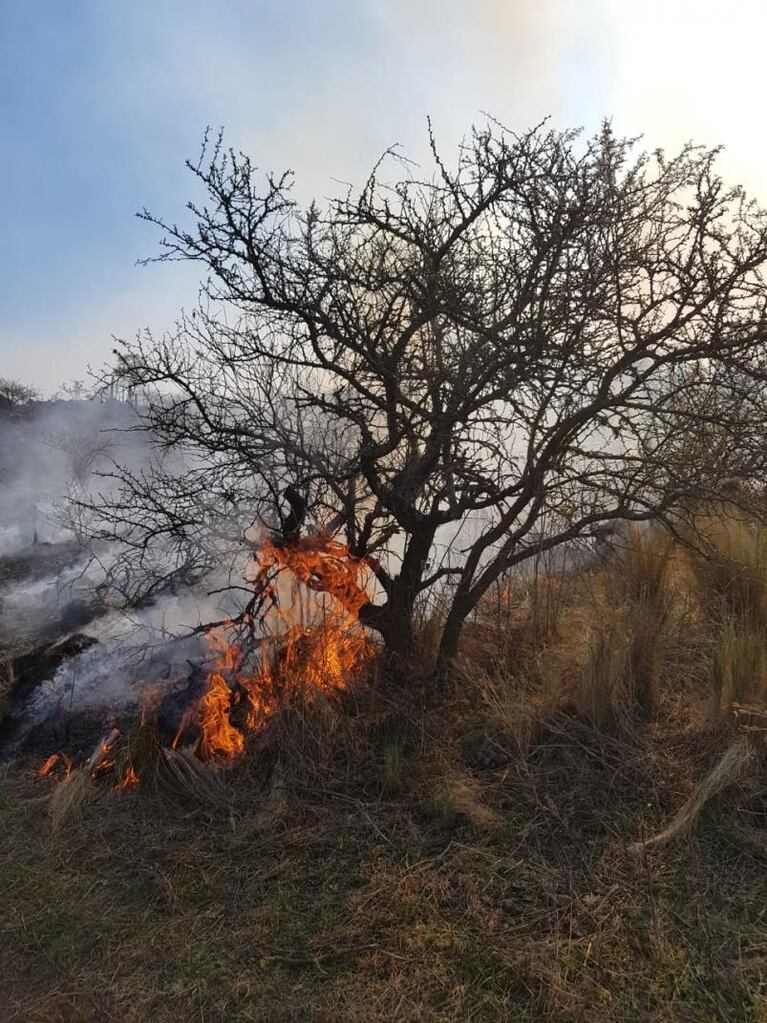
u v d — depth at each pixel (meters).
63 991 2.35
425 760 3.46
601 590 4.96
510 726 3.50
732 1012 2.13
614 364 3.29
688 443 3.63
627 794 3.13
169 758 3.41
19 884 2.85
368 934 2.50
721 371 3.38
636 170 3.23
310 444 3.64
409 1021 2.16
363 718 3.75
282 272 3.42
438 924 2.51
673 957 2.32
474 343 3.29
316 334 3.45
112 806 3.33
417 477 3.63
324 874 2.81
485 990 2.25
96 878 2.88
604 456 3.55
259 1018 2.20
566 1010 2.15
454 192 3.40
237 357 3.64
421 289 3.34
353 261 3.55
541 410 3.44
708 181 3.04
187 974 2.38
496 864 2.77
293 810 3.19
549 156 3.19
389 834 3.00
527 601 4.75
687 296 3.15
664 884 2.63
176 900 2.72
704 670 4.04
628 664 3.79
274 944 2.49
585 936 2.43
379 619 4.09
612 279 3.24
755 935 2.40
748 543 4.81
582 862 2.77
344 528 4.00
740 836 2.83
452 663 4.00
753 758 3.18
